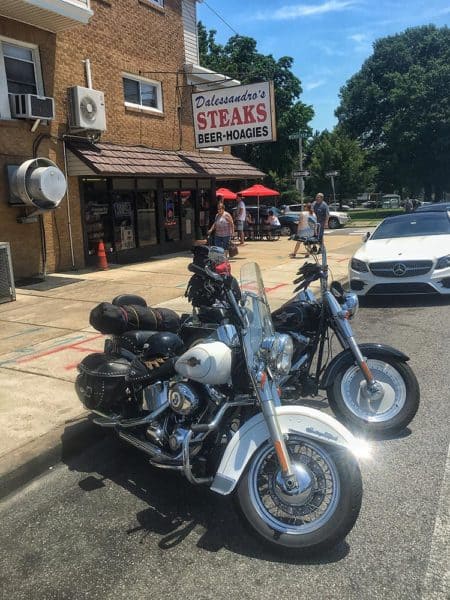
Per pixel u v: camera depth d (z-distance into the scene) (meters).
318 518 2.88
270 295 9.55
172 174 14.28
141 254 15.00
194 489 3.67
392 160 50.28
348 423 4.22
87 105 12.26
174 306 8.62
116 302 4.51
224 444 3.27
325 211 15.64
